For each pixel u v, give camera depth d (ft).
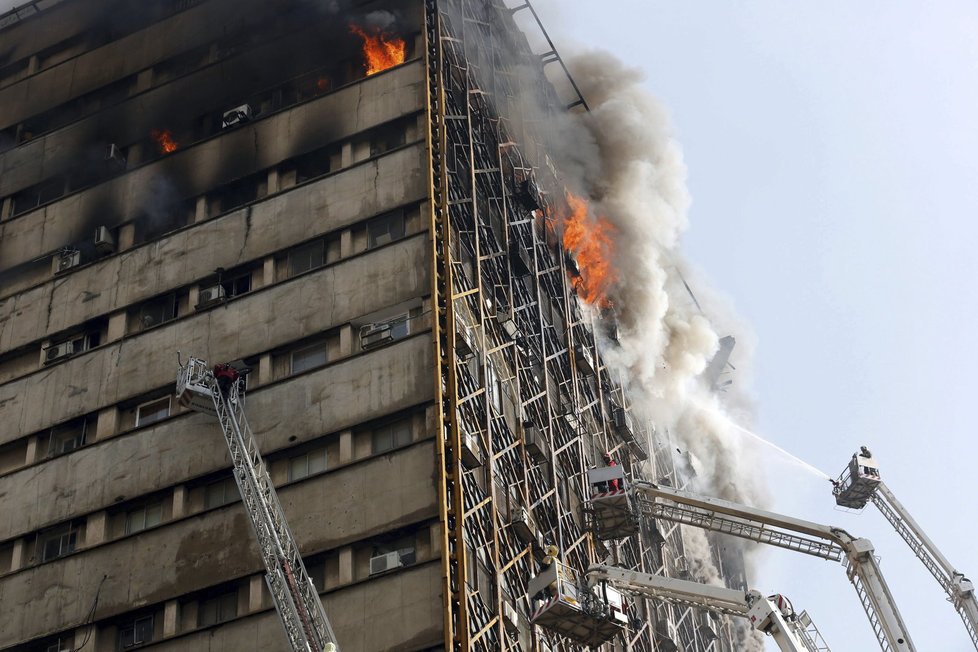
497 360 252.21
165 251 265.95
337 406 231.30
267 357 243.19
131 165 286.66
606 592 223.51
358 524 217.77
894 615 232.32
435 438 221.66
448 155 263.90
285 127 271.28
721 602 224.33
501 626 215.92
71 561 234.99
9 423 256.93
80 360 259.19
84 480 243.81
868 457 281.74
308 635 208.33
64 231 280.31
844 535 238.68
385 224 250.98
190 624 222.89
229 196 271.90
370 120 264.52
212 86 288.10
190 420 241.35
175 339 252.01
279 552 215.51
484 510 225.97
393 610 208.23
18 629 231.30
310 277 247.91
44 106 305.53
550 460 256.32
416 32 275.80
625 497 252.21
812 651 217.36
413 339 233.14
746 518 245.65
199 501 234.17
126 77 301.63
